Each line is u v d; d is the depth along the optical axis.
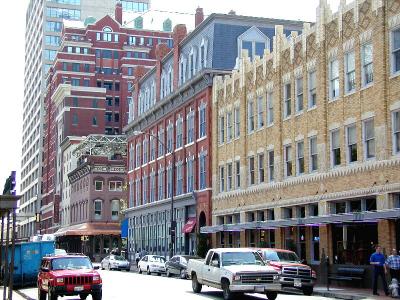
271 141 41.53
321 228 34.56
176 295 27.84
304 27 37.78
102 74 138.62
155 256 52.38
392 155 29.56
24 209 185.50
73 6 172.12
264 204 41.78
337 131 34.28
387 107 29.98
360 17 32.31
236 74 47.38
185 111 57.34
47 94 153.12
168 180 61.84
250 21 53.00
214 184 50.22
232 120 47.59
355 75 32.56
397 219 28.38
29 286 38.28
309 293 28.47
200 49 54.38
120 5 150.12
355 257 31.95
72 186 110.75
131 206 75.25
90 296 28.62
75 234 94.19
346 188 32.84
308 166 36.81
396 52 29.69
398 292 25.91
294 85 38.84
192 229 53.75
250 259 25.98
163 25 147.75
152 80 69.19
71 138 115.06
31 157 176.38
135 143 74.56
